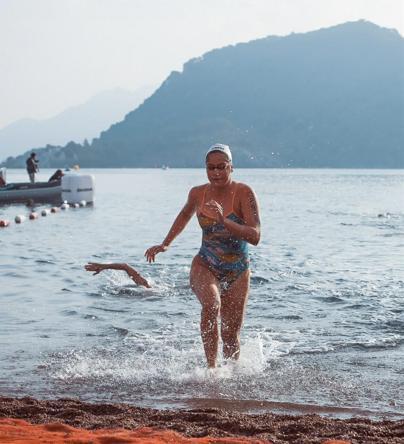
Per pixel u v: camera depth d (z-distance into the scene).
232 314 6.70
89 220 26.62
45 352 7.21
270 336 7.88
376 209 34.41
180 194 51.88
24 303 9.89
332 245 17.73
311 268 13.27
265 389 5.93
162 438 4.14
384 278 12.09
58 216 28.80
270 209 34.25
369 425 4.76
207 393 5.82
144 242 18.45
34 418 4.91
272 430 4.61
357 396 5.73
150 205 37.12
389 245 17.84
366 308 9.46
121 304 9.90
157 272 12.66
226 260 6.60
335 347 7.37
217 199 6.65
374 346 7.41
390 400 5.62
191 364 6.75
